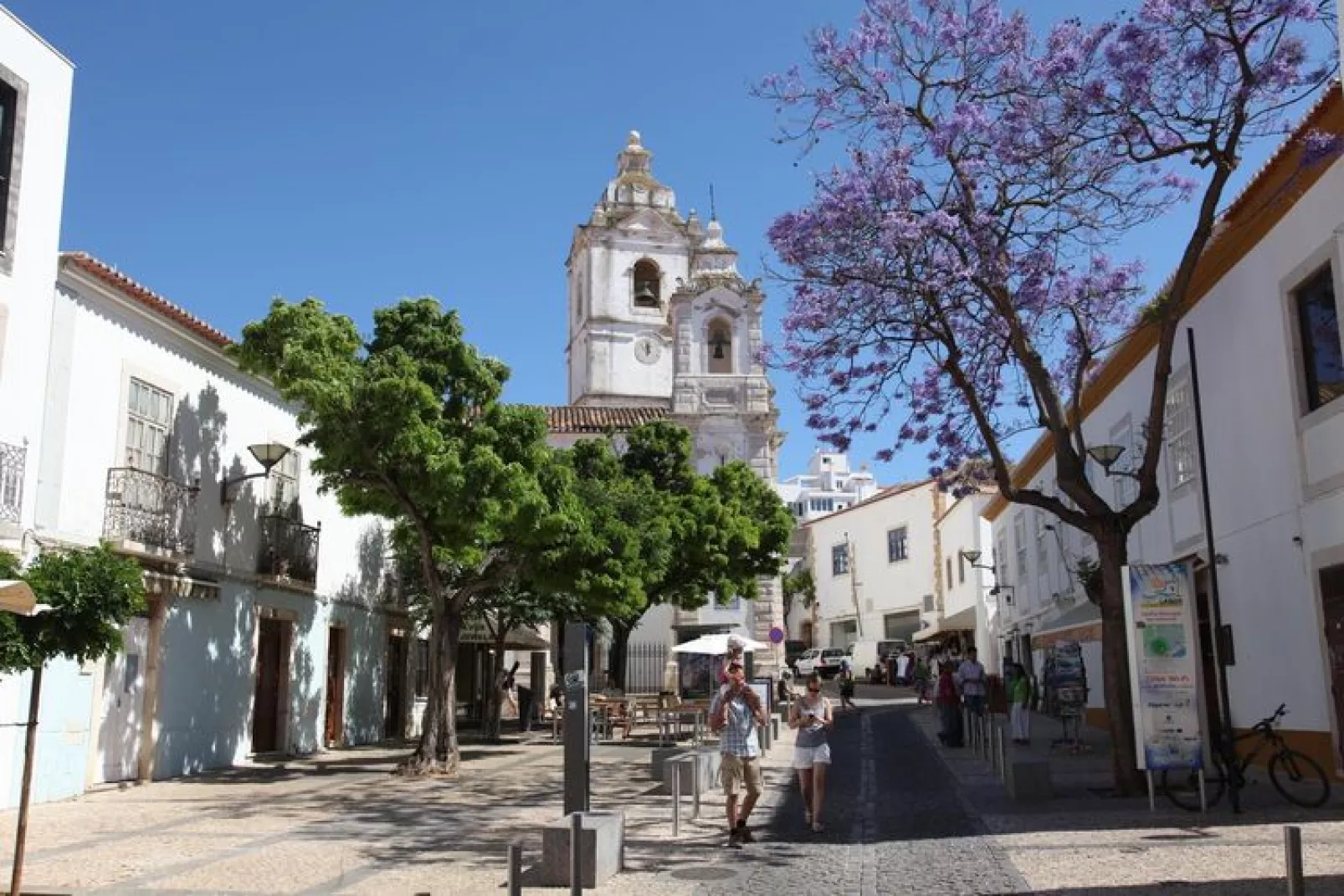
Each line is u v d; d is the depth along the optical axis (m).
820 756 12.04
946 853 10.12
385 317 18.44
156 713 17.28
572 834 7.60
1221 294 16.69
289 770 19.05
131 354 16.84
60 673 15.09
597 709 26.36
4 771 13.99
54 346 15.13
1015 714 23.06
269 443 18.92
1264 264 15.23
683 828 12.18
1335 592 13.52
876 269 15.17
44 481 14.78
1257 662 15.76
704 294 44.69
